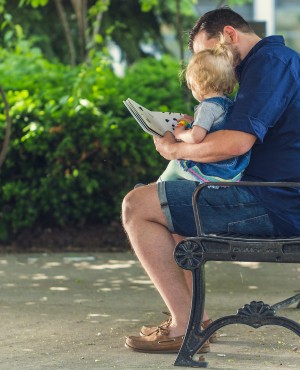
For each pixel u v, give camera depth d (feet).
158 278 17.39
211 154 16.52
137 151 30.58
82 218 31.22
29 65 35.99
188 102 33.04
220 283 25.16
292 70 16.75
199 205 16.88
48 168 30.63
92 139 30.37
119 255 29.76
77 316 20.95
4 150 28.14
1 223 30.94
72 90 32.53
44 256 29.58
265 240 16.02
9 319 20.62
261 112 16.37
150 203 17.11
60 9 41.60
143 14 50.42
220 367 16.52
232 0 49.57
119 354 17.51
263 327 19.76
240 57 17.39
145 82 34.04
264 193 16.74
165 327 17.69
